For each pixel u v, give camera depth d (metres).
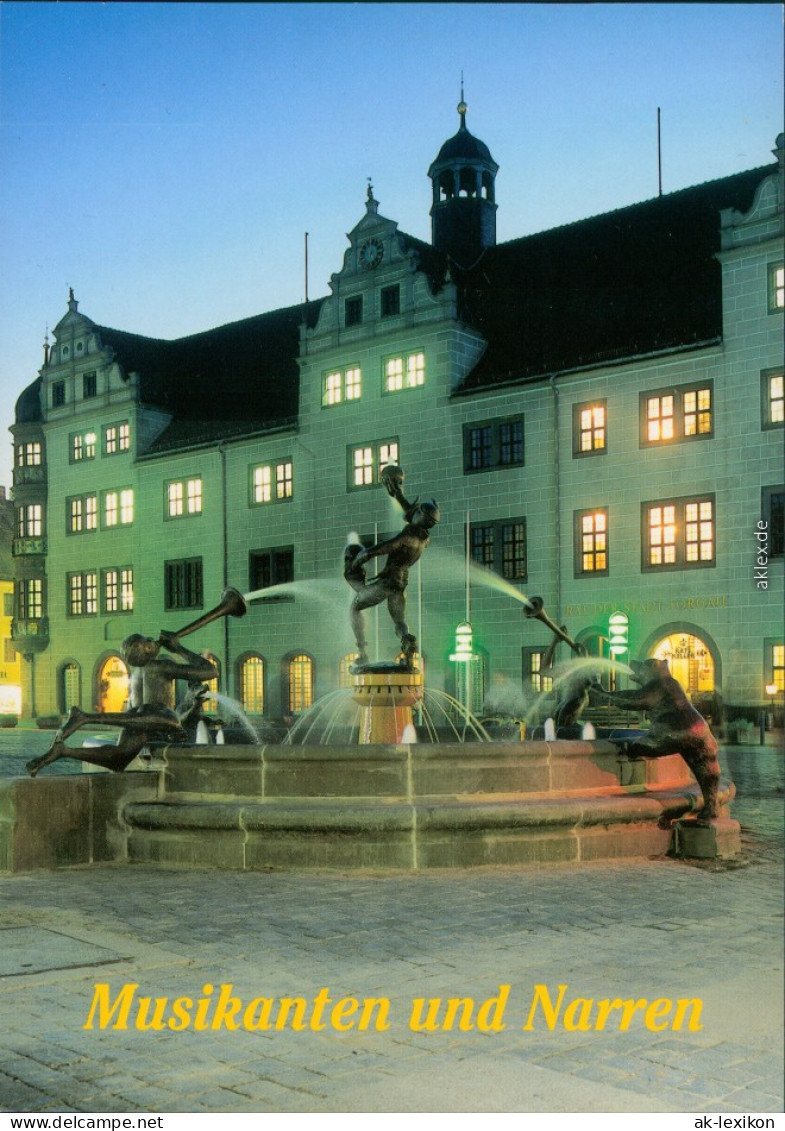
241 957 7.40
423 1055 5.50
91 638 57.38
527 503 41.59
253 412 53.00
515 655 41.44
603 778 11.86
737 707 36.03
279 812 10.79
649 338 39.84
